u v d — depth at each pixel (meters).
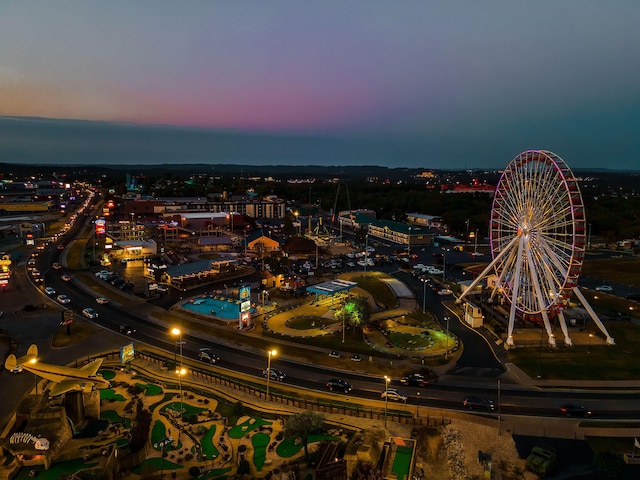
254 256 192.12
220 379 82.31
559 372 87.50
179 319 114.50
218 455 60.50
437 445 64.62
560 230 128.25
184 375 84.12
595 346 100.00
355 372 86.81
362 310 106.50
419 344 100.19
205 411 71.62
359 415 71.38
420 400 76.75
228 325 110.38
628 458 61.56
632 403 76.50
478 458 61.66
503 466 60.94
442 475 58.88
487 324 112.69
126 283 145.38
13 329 106.06
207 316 115.88
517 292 106.88
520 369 88.88
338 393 78.75
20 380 80.81
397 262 185.88
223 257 173.00
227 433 65.62
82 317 114.50
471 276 161.88
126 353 86.00
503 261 120.00
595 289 145.88
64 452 60.34
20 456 58.41
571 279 96.88
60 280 149.12
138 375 84.00
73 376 67.44
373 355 94.50
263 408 73.06
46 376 67.94
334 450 59.44
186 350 96.25
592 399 77.75
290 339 102.31
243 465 56.88
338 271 168.38
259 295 134.50
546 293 106.31
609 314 118.62
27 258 179.25
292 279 145.38
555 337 104.44
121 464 57.12
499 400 73.62
